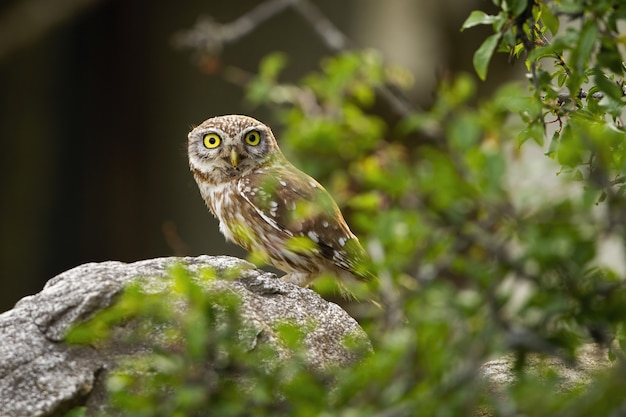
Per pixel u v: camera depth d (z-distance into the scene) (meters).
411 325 6.47
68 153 30.30
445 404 5.91
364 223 7.70
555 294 5.83
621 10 6.29
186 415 6.63
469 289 6.59
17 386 7.73
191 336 6.54
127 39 30.56
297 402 6.42
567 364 6.47
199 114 30.19
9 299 29.34
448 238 6.59
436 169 6.60
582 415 5.90
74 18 29.80
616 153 6.50
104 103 30.58
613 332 6.25
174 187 30.28
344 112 16.56
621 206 5.77
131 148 30.56
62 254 30.12
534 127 6.96
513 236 6.13
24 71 29.66
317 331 8.81
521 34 7.02
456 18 28.47
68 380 7.74
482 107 11.20
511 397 6.15
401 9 28.53
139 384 7.38
